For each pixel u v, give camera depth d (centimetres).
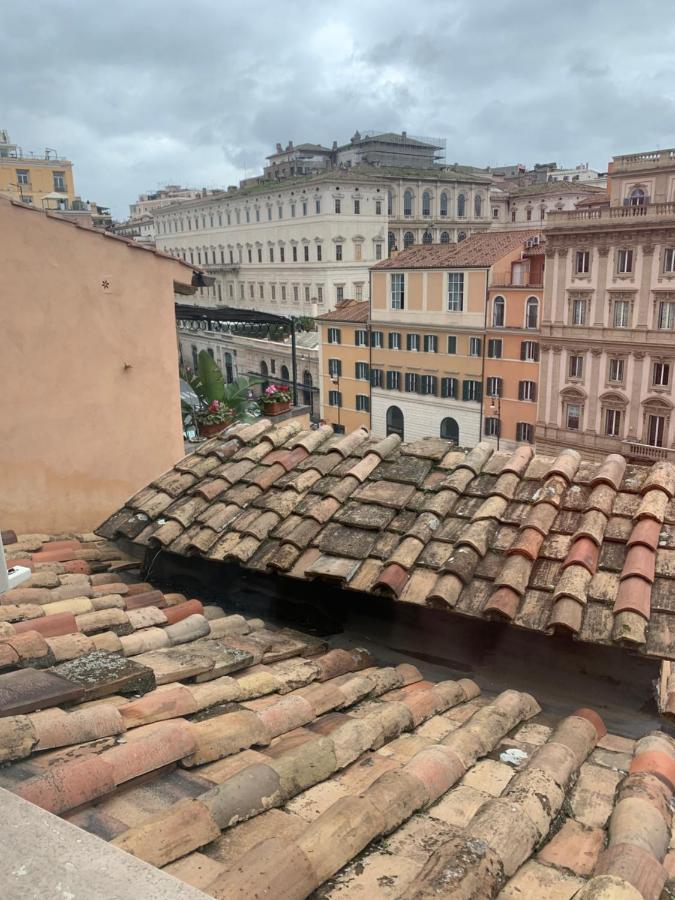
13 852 160
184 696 338
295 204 6488
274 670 415
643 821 265
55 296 645
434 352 4306
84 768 251
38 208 626
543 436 3878
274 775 277
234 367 6256
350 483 567
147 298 714
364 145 8250
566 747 335
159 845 224
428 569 464
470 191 7419
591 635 390
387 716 360
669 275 3216
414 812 274
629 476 521
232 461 638
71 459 675
